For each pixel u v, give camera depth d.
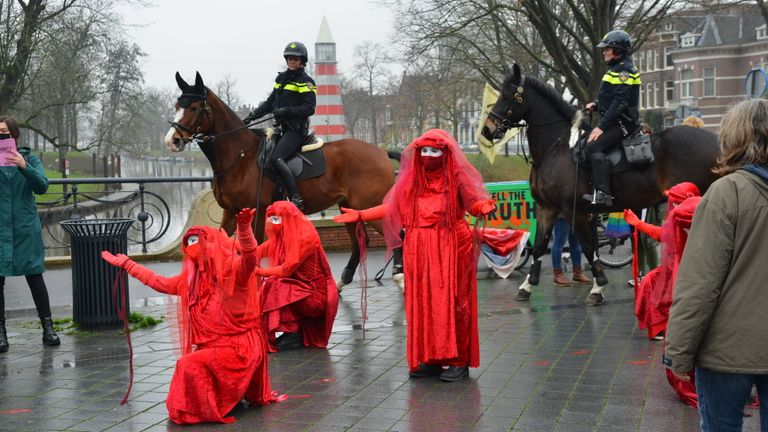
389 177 10.04
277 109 9.55
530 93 9.59
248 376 5.51
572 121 9.56
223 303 5.50
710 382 3.41
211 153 9.63
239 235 5.25
